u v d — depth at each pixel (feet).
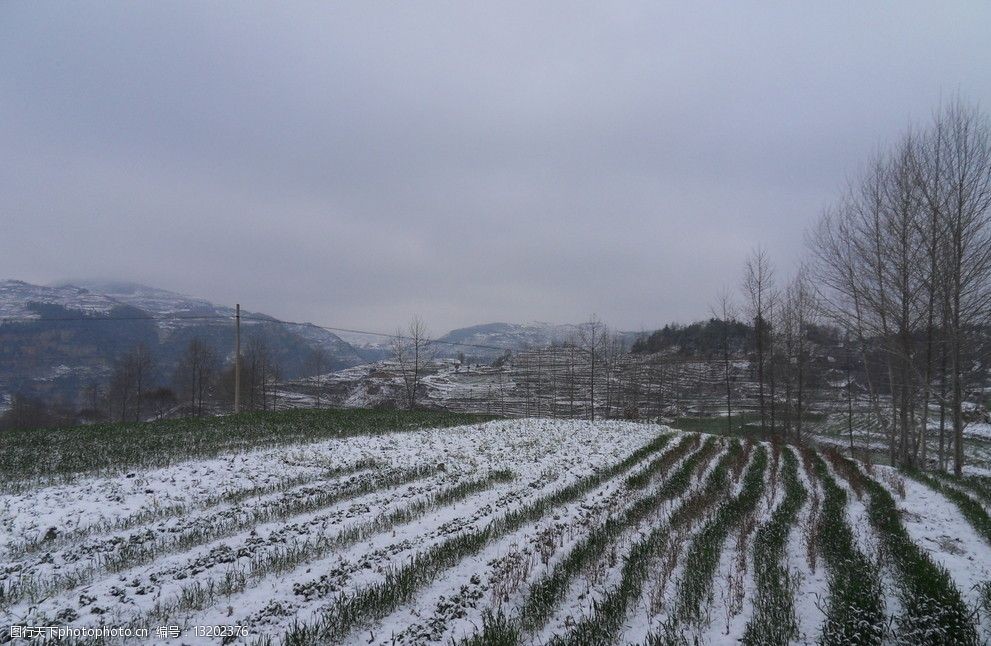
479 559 29.01
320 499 39.81
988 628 21.90
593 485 47.75
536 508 38.45
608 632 20.65
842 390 163.12
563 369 274.57
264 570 26.40
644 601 24.49
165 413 183.21
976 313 71.00
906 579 25.23
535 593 23.99
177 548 29.91
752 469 57.26
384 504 39.55
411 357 200.64
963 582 27.32
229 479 45.88
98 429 70.28
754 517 37.35
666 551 29.84
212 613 22.31
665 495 43.29
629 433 86.63
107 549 30.30
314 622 21.33
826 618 21.72
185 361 171.42
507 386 254.27
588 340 206.90
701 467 56.03
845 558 28.37
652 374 216.13
